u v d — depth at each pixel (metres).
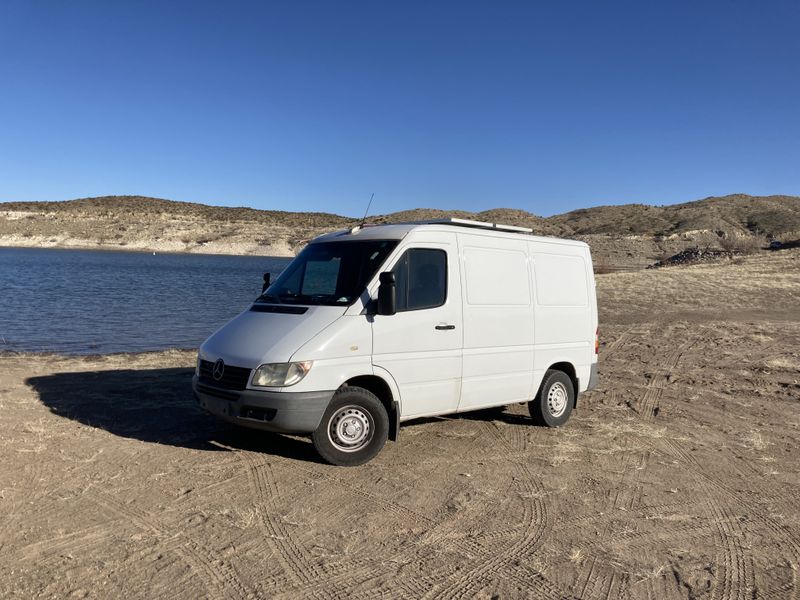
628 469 6.35
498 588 4.02
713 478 6.15
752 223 109.50
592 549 4.59
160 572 4.08
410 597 3.89
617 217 125.75
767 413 8.77
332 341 5.90
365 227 7.02
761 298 24.81
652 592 4.03
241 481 5.68
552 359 7.76
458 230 6.89
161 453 6.40
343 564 4.26
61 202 172.38
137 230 154.38
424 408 6.59
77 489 5.39
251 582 3.99
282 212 180.50
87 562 4.18
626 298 24.48
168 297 31.34
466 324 6.82
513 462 6.46
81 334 17.86
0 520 4.76
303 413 5.76
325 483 5.70
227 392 5.96
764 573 4.31
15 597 3.75
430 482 5.82
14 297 29.52
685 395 9.87
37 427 7.10
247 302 29.22
